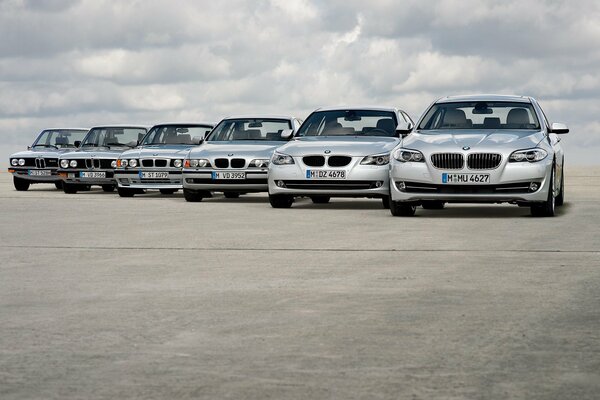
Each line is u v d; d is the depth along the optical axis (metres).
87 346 5.24
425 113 15.76
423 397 4.18
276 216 14.95
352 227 12.77
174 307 6.48
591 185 27.42
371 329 5.68
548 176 14.06
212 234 11.80
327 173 16.30
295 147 16.80
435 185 14.16
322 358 4.93
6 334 5.58
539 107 15.79
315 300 6.74
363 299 6.77
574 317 6.03
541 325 5.77
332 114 18.25
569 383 4.41
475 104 15.62
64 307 6.50
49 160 25.77
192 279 7.81
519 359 4.88
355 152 16.34
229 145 19.31
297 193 16.56
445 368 4.70
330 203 19.05
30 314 6.24
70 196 22.38
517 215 14.97
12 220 14.27
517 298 6.77
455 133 14.77
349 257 9.30
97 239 11.22
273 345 5.24
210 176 18.64
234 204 18.53
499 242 10.62
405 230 12.24
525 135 14.56
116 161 21.69
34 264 8.86
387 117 18.08
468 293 7.01
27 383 4.45
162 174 21.17
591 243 10.45
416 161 14.24
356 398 4.17
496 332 5.57
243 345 5.24
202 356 4.98
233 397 4.20
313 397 4.19
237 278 7.86
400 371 4.64
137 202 19.31
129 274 8.13
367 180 16.22
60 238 11.37
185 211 16.31
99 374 4.61
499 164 13.94
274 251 9.88
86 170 23.80
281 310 6.34
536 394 4.23
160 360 4.90
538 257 9.19
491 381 4.45
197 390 4.31
